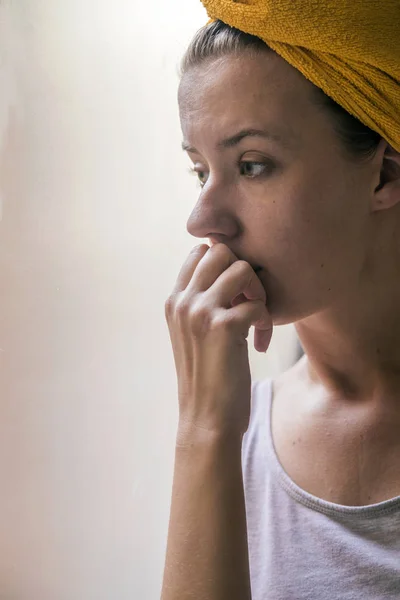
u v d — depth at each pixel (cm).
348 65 64
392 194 70
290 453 83
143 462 117
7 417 118
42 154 112
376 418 77
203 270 72
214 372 70
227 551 69
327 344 78
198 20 107
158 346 115
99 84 111
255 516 83
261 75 65
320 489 79
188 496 70
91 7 109
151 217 113
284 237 68
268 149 66
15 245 114
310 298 71
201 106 67
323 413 82
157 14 108
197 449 71
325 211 68
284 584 76
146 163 112
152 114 111
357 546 73
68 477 118
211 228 69
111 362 116
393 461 75
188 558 69
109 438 117
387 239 72
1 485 119
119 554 118
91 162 112
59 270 115
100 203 113
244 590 69
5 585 120
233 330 69
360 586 72
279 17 62
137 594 118
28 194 113
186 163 112
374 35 63
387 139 67
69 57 111
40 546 120
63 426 117
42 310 116
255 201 68
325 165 67
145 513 117
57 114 112
